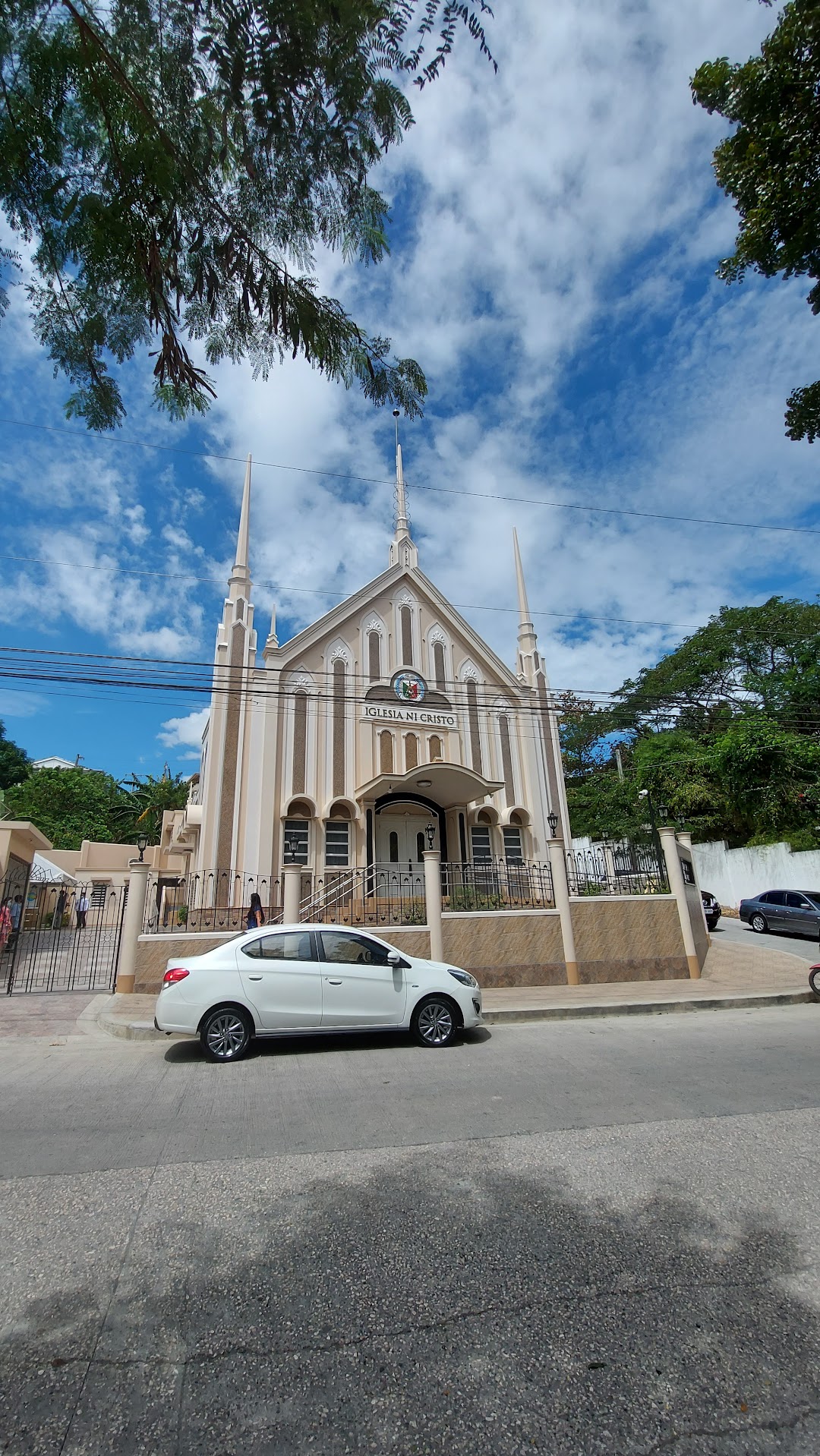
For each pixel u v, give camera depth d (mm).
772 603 36844
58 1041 9539
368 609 23047
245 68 3688
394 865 21234
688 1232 4000
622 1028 10578
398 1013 9008
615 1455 2449
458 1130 5715
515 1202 4383
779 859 26797
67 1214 4242
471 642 24156
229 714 20359
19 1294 3422
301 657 21656
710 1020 11344
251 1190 4559
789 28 7094
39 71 3721
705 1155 5125
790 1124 5824
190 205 4176
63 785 50344
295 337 4539
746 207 8469
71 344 4746
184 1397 2725
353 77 3818
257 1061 8281
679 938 15773
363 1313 3256
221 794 19594
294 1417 2625
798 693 32969
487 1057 8445
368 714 21875
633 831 31641
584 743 47750
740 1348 3012
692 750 34438
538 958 14492
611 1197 4445
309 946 9039
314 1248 3830
